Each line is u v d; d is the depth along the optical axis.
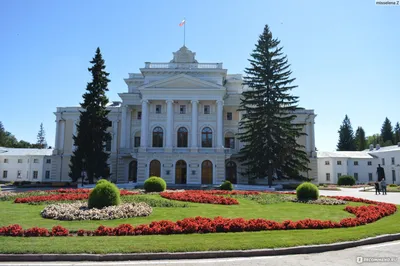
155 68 51.44
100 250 8.65
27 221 13.46
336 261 8.40
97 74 44.22
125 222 13.40
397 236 11.16
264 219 13.46
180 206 18.83
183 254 8.62
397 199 26.34
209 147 48.78
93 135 42.16
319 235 10.76
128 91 56.19
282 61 45.53
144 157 45.94
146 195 25.00
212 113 49.81
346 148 98.19
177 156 45.94
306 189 23.27
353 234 10.95
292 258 8.66
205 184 44.38
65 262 8.22
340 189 42.03
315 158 55.19
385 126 109.12
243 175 46.66
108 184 16.77
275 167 42.22
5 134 119.75
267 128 42.75
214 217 14.16
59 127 57.19
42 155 68.81
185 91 48.31
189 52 53.81
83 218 13.96
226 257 8.73
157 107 50.09
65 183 48.78
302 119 56.38
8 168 68.88
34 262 8.20
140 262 8.24
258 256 8.84
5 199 22.45
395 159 68.62
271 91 43.94
